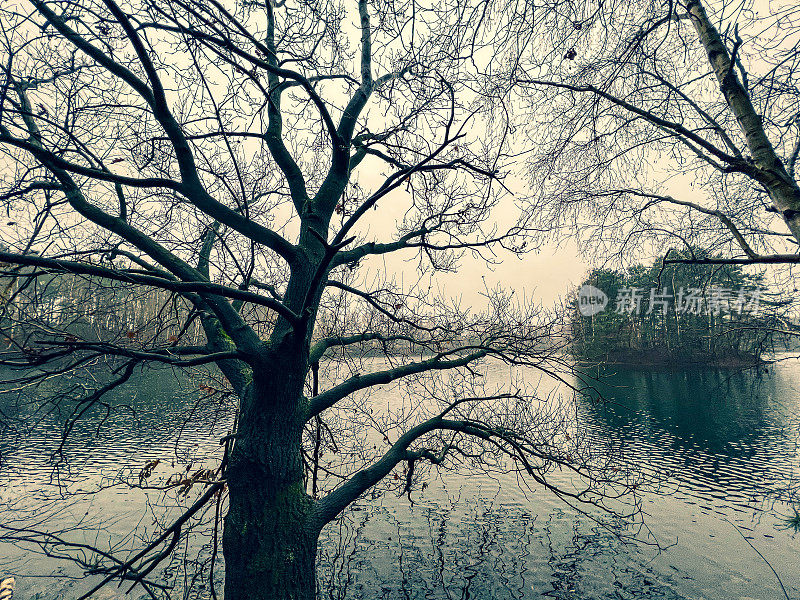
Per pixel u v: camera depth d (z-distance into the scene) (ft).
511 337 20.06
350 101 18.04
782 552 38.04
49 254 14.88
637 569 36.24
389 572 35.55
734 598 32.07
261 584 12.67
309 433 22.49
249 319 21.30
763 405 101.04
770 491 51.31
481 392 33.83
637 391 119.03
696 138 13.70
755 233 19.12
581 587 33.58
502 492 51.98
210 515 39.47
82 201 14.10
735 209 20.16
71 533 37.91
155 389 81.10
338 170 17.44
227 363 16.94
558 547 39.73
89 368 15.97
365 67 18.60
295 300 15.24
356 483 16.19
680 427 83.20
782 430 79.66
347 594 32.50
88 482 47.80
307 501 14.67
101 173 10.69
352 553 38.63
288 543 13.46
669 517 45.75
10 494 44.62
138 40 9.86
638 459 63.00
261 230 13.79
